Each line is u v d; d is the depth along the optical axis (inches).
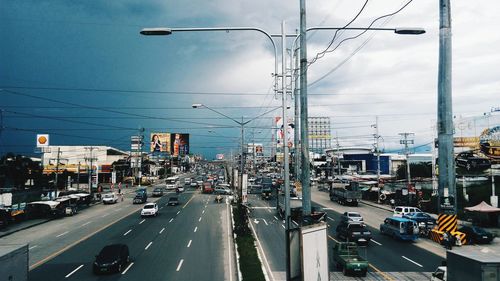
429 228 1530.5
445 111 592.4
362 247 1283.2
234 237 1430.9
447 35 593.9
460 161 2522.1
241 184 2025.1
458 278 543.2
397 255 1167.0
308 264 445.1
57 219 2017.7
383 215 2101.4
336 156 4771.2
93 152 4419.3
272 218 1987.0
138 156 4584.2
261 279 842.2
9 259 582.9
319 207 2454.5
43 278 916.6
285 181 674.8
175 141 4717.0
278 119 2696.9
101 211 2340.1
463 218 1913.1
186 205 2598.4
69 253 1198.3
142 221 1889.8
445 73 593.3
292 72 996.6
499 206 2007.9
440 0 601.3
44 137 3307.1
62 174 3762.3
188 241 1380.4
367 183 3100.4
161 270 984.9
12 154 3189.0
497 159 2417.6
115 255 980.6
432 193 2427.4
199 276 927.7
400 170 4052.7
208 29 717.3
